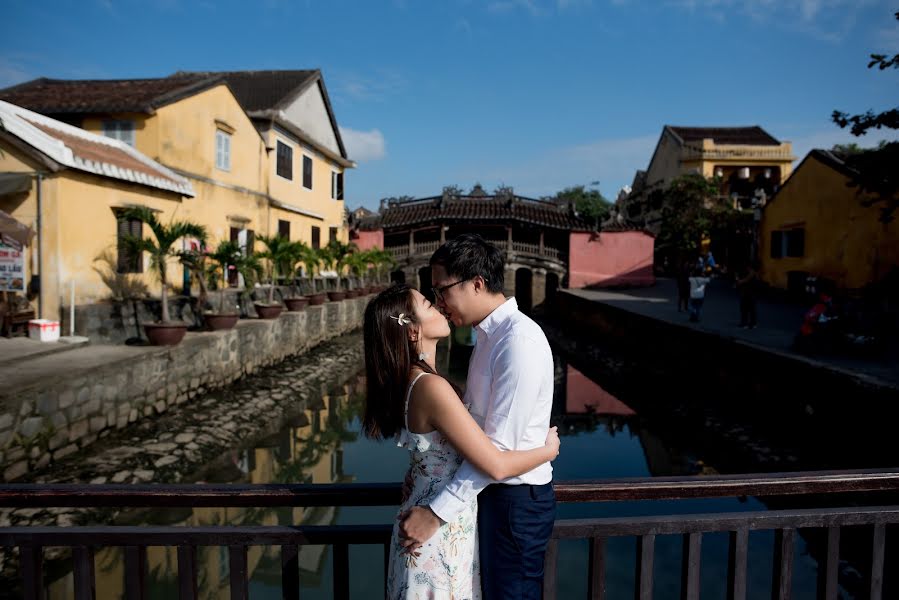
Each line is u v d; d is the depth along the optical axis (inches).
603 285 1125.1
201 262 444.1
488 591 60.7
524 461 56.5
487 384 60.7
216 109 595.8
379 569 212.4
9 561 190.5
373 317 61.6
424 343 63.4
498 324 61.3
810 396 315.9
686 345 490.3
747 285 480.4
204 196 573.0
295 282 699.4
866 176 404.5
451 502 55.6
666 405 430.6
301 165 826.8
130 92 532.7
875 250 604.7
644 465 318.7
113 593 187.6
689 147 1207.6
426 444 59.1
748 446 322.3
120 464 264.7
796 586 189.8
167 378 347.9
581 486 71.2
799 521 76.5
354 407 440.5
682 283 632.4
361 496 68.8
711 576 199.9
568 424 404.2
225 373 425.7
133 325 395.2
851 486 77.1
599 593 73.2
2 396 226.8
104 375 289.4
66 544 68.2
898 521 78.4
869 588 79.0
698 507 258.8
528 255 1133.7
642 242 1123.9
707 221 1034.1
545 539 61.7
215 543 69.3
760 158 1173.7
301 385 473.4
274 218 737.6
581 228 1137.4
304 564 216.1
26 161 362.9
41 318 364.8
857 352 336.5
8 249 347.9
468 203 1210.0
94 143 447.5
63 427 261.0
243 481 286.2
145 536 68.5
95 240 402.0
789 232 762.8
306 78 864.3
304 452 335.9
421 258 1152.2
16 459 235.0
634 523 72.9
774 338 419.8
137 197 449.1
